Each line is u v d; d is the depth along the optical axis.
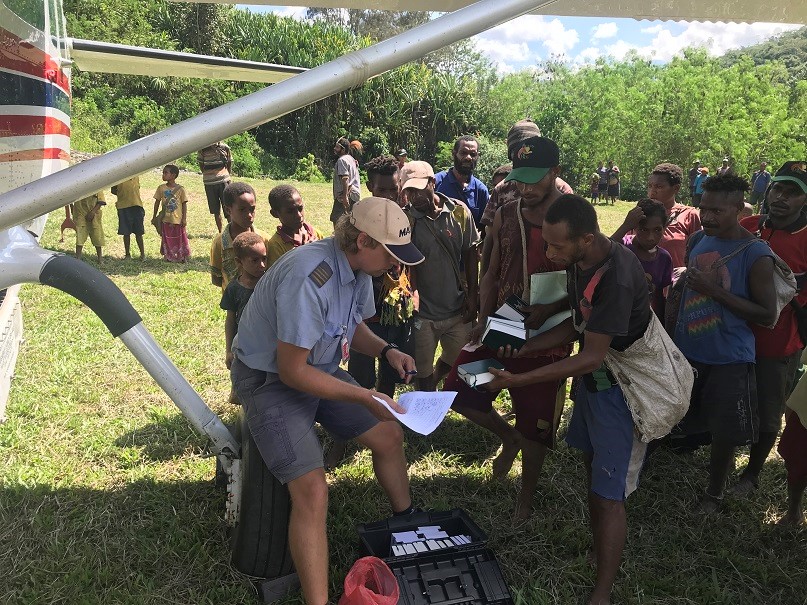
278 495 2.95
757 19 4.96
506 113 35.22
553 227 2.65
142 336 2.99
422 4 4.94
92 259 9.30
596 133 31.80
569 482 4.02
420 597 2.66
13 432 4.28
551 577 3.17
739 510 3.74
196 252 10.20
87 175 2.13
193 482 3.86
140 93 29.69
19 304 5.94
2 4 3.75
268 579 3.04
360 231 2.62
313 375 2.62
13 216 2.11
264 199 17.14
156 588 3.02
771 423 3.75
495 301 3.90
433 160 33.12
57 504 3.57
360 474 3.99
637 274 2.74
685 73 32.25
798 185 3.62
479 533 2.96
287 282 2.62
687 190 29.55
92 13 30.28
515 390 3.54
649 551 3.41
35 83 4.21
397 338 4.23
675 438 4.26
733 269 3.38
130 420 4.56
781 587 3.19
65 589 2.97
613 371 2.87
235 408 4.83
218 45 32.38
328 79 2.25
